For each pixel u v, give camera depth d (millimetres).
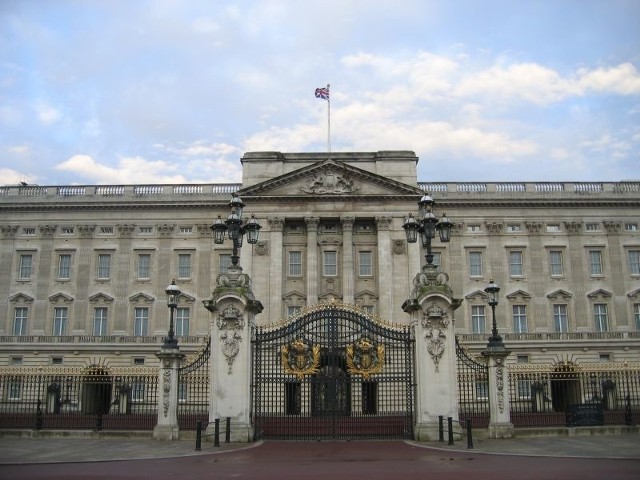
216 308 28750
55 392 43719
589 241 69688
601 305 68688
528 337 66500
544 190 71000
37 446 26875
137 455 23500
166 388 29781
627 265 69312
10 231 70562
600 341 66438
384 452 23859
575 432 30172
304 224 68625
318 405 34000
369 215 67688
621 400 41031
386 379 28859
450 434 25969
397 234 67312
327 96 71625
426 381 27828
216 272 68938
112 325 68375
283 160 69562
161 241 70188
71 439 29766
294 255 68312
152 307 68750
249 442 27000
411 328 29172
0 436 30906
